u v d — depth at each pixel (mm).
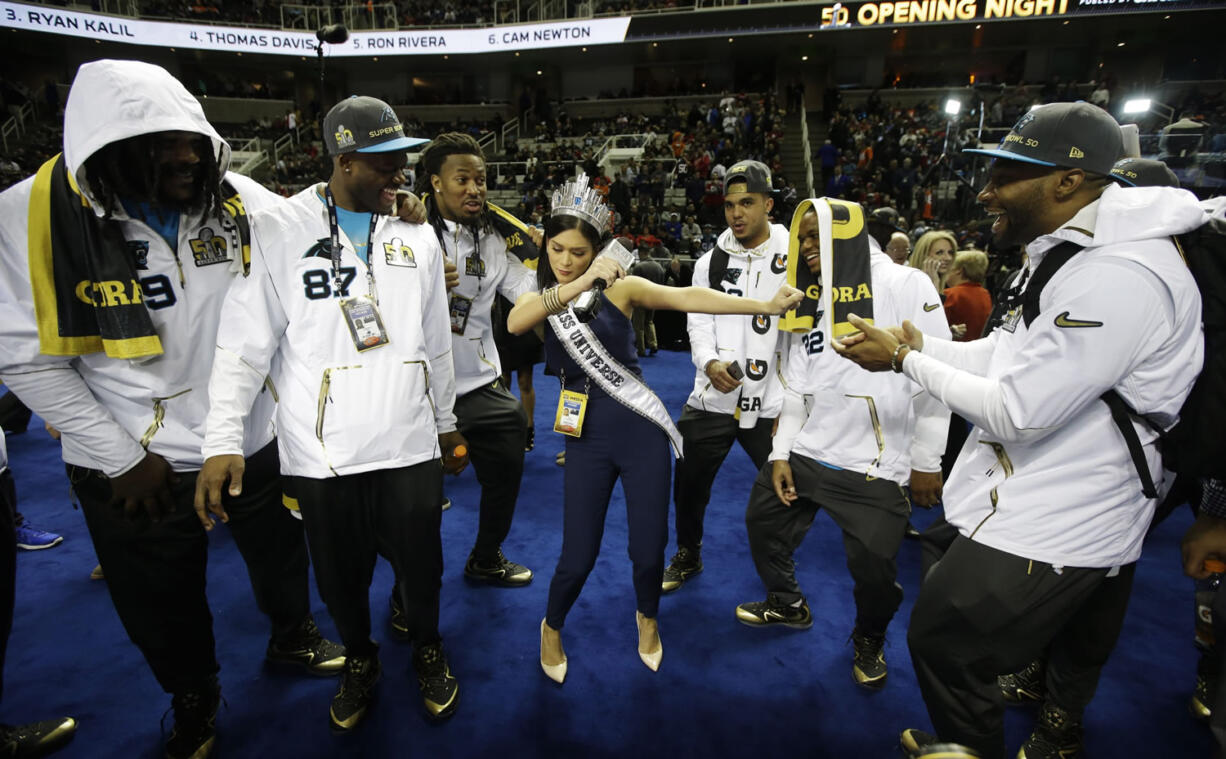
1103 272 1169
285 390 1644
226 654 2236
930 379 1388
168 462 1590
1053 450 1283
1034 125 1273
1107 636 1603
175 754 1764
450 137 2254
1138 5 14852
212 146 1474
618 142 16422
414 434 1714
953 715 1463
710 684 2107
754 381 2480
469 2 19734
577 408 1973
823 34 17203
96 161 1357
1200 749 1852
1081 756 1823
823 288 1799
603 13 18484
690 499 2656
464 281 2398
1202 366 1198
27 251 1369
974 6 15688
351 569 1745
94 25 16094
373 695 2035
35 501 3512
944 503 1501
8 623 1651
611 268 1694
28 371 1409
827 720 1953
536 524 3283
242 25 17609
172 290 1546
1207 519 1341
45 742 1794
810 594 2658
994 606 1333
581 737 1876
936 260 3734
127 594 1624
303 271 1604
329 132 1581
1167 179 2113
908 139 13469
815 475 2047
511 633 2369
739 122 15648
